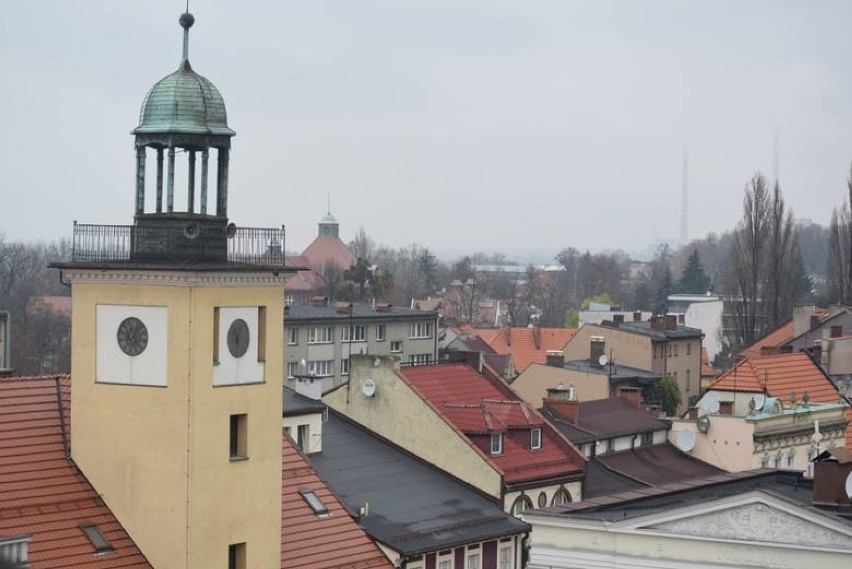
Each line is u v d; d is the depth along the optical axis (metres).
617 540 55.06
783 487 65.12
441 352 141.62
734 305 182.62
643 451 97.44
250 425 56.03
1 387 57.31
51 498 54.34
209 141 55.25
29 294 180.38
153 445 54.25
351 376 87.06
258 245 56.28
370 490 78.62
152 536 54.34
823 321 152.50
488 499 81.88
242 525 55.75
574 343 159.38
